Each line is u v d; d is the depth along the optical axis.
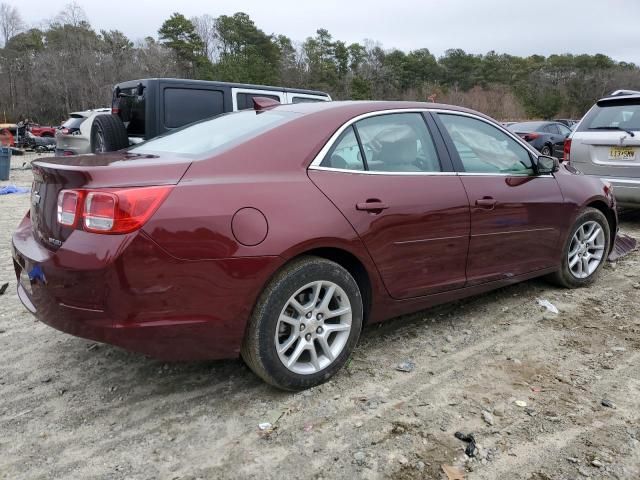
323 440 2.64
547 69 87.56
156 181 2.62
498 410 2.88
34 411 2.91
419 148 3.58
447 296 3.68
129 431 2.73
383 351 3.57
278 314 2.86
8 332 3.91
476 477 2.38
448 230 3.53
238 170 2.85
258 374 2.96
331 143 3.17
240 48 74.81
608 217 5.06
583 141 7.03
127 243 2.47
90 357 3.52
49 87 64.94
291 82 72.75
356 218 3.08
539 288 4.77
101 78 65.94
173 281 2.57
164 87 6.86
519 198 3.99
